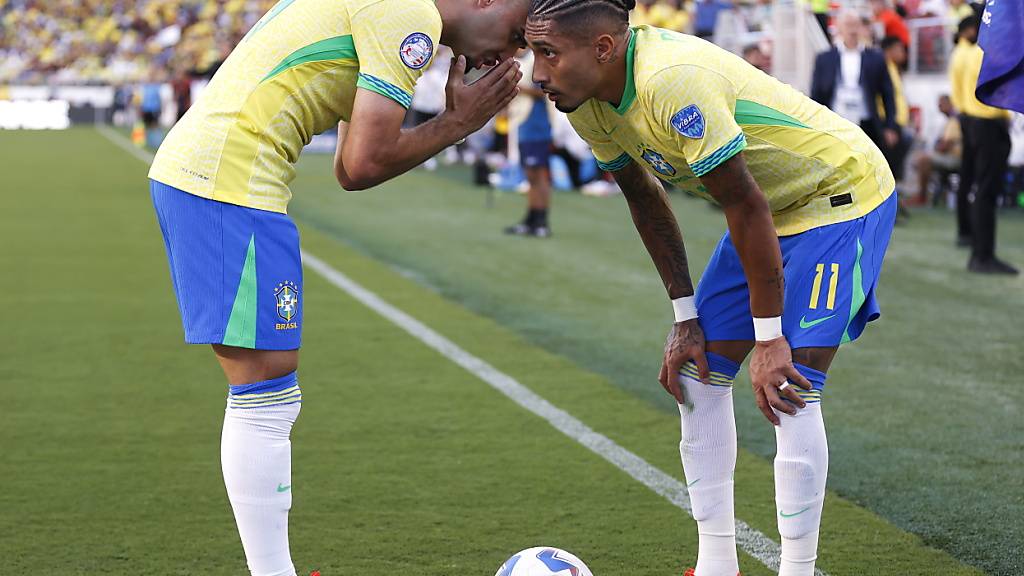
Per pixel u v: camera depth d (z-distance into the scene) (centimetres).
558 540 372
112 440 486
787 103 299
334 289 868
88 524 385
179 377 599
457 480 434
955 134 1354
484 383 587
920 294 852
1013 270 934
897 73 1317
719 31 1753
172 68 4269
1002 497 416
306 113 297
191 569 346
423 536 375
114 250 1069
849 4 1580
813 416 299
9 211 1389
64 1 4600
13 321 740
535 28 282
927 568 348
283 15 296
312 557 357
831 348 301
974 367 631
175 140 296
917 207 1380
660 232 329
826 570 347
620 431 500
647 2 1833
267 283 290
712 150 276
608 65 285
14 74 4462
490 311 789
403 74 285
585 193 1625
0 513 396
